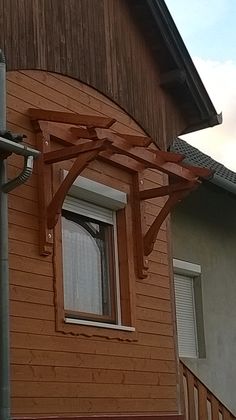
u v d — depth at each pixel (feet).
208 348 32.30
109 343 22.15
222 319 33.63
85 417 20.62
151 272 24.57
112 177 23.65
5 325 18.39
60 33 23.00
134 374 22.89
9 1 21.29
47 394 19.70
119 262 23.75
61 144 21.80
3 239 18.84
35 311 19.92
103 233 23.81
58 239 21.01
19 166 20.17
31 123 21.11
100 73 24.40
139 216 24.26
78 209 22.65
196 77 27.40
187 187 23.61
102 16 25.05
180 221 31.94
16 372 18.95
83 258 22.76
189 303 32.19
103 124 20.26
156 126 26.55
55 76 22.49
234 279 35.17
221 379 32.73
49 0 22.82
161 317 24.64
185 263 31.63
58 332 20.44
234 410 33.09
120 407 22.03
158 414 23.54
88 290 22.68
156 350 24.07
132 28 26.37
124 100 25.29
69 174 20.43
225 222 35.42
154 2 26.05
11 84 20.80
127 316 23.27
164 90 27.32
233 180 33.55
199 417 26.68
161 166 23.06
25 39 21.59
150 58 26.94
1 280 18.61
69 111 22.79
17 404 18.79
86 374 21.04
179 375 25.02
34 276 20.12
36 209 20.62
